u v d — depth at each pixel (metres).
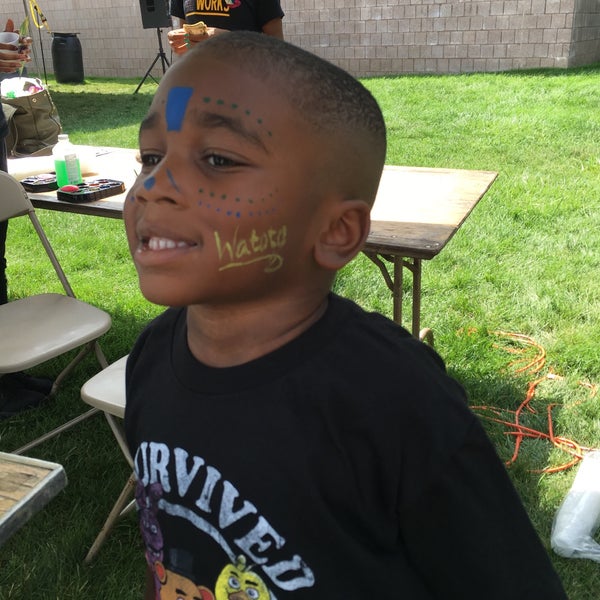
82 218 5.68
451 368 3.17
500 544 0.78
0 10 16.58
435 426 0.75
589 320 3.58
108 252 4.95
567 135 7.36
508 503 0.80
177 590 0.87
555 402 2.94
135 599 2.08
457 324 3.58
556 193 5.49
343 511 0.77
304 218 0.72
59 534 2.34
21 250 5.05
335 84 0.73
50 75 16.31
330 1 12.78
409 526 0.78
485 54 11.94
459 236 4.68
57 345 2.50
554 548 2.17
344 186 0.73
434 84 10.80
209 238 0.69
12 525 1.01
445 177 2.78
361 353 0.78
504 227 4.85
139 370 0.93
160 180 0.70
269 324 0.77
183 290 0.70
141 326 3.77
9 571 2.20
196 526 0.82
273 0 3.70
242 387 0.78
